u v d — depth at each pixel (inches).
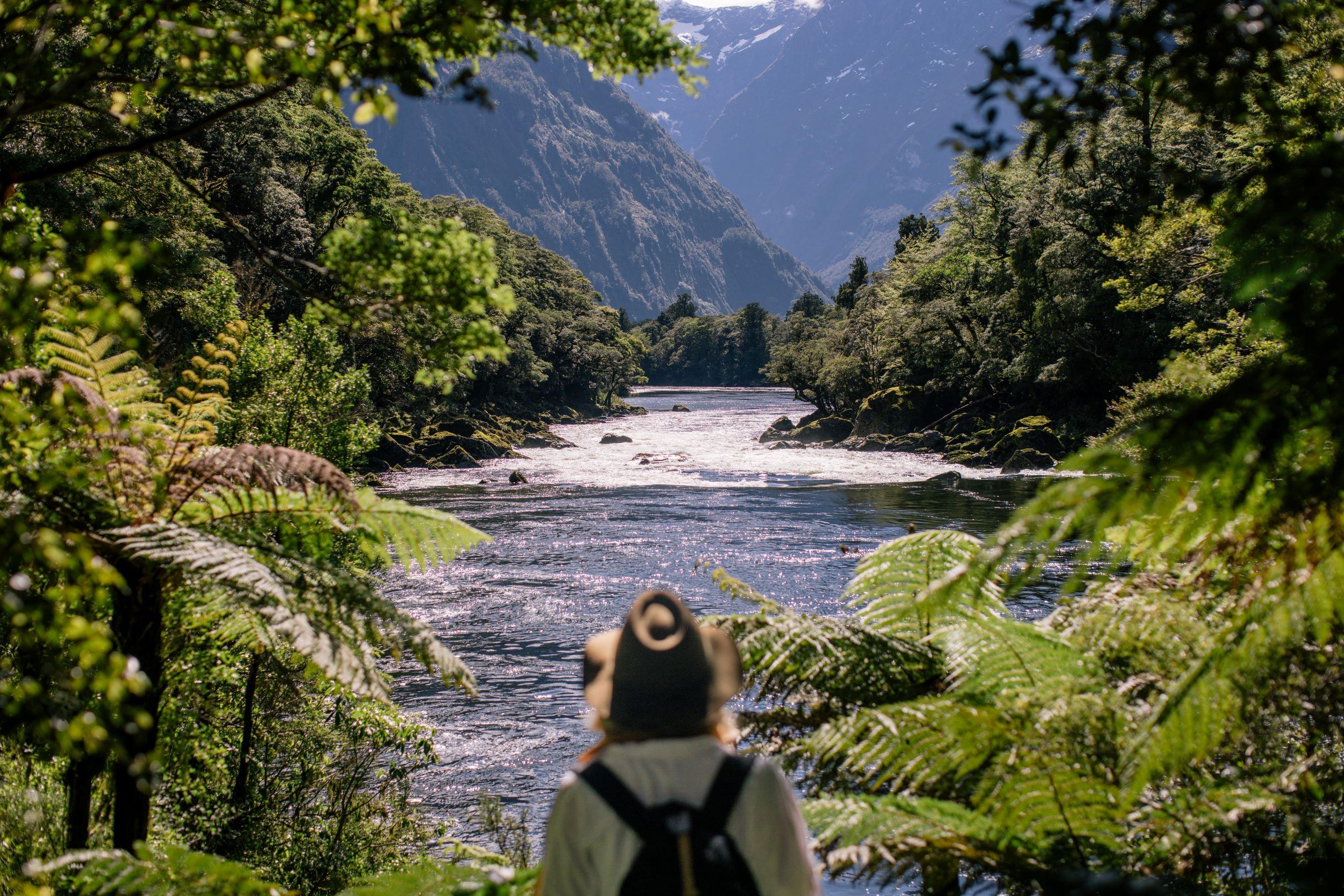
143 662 139.8
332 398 524.7
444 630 796.0
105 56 106.8
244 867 95.5
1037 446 1953.7
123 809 134.9
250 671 368.2
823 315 7490.2
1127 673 121.2
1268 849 89.7
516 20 124.5
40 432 102.3
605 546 1157.7
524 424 2822.3
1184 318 1680.6
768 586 948.0
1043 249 1966.0
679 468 2037.4
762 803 61.2
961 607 139.2
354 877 365.7
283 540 170.1
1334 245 59.6
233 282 535.5
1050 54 69.6
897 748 106.1
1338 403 61.6
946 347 2404.0
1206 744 83.1
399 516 169.9
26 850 175.5
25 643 73.9
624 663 63.3
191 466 155.9
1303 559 76.0
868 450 2389.3
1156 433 64.4
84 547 75.7
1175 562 90.6
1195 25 65.7
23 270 77.1
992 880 109.3
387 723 412.8
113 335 165.3
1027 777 95.0
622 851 58.9
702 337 7687.0
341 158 1942.7
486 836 433.1
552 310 4256.9
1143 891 82.0
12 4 101.0
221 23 117.8
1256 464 63.6
